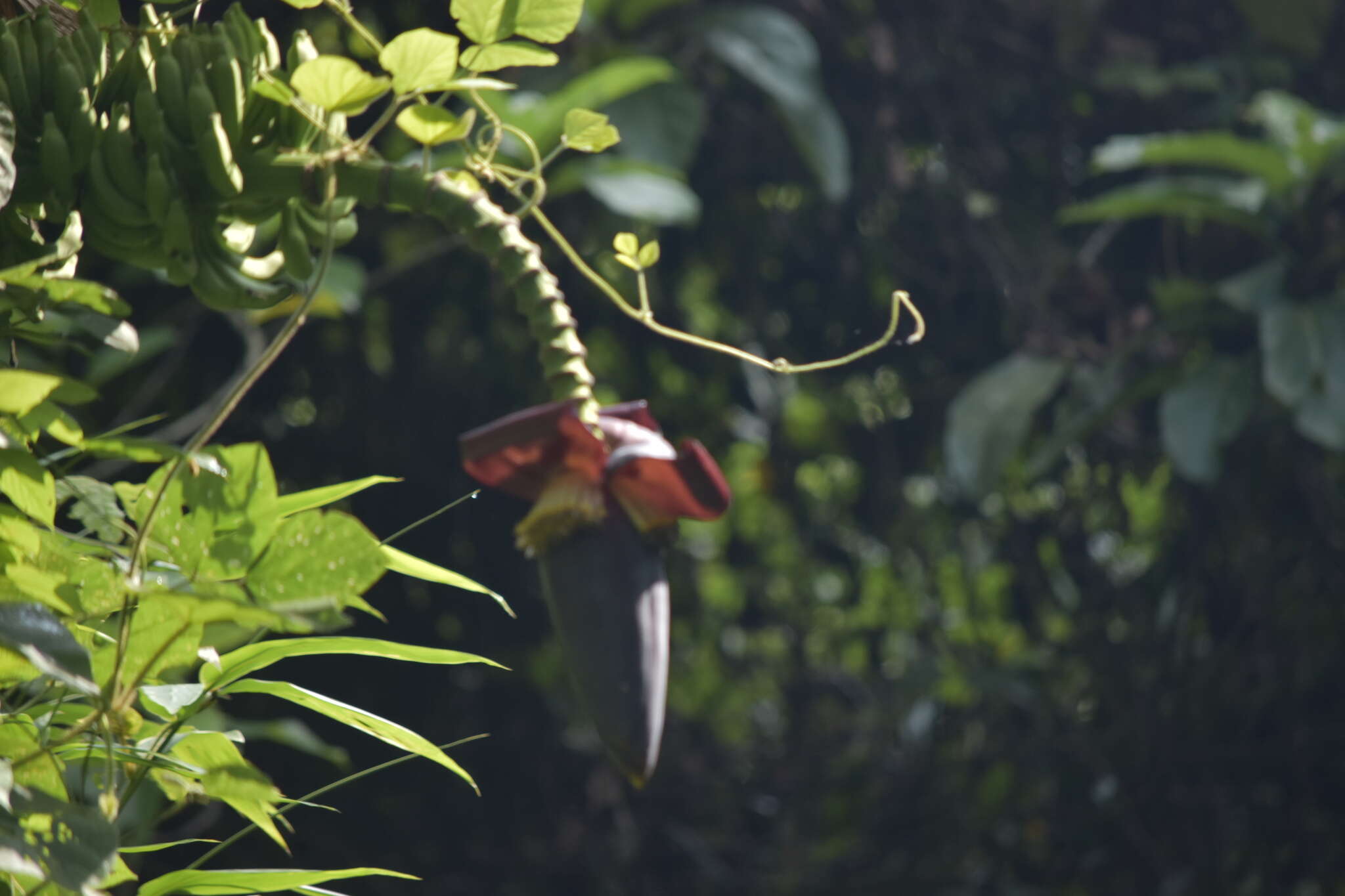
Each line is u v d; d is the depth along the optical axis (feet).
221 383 42.63
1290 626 42.57
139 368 40.29
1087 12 44.91
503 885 44.47
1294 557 42.86
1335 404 31.14
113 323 12.10
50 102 11.84
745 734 57.41
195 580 11.30
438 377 46.68
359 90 11.67
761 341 49.44
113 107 11.93
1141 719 44.21
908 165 44.62
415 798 45.52
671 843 48.39
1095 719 47.01
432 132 11.80
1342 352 31.81
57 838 10.94
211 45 11.91
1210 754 42.75
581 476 11.51
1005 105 46.21
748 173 44.83
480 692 48.01
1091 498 48.73
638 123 31.96
